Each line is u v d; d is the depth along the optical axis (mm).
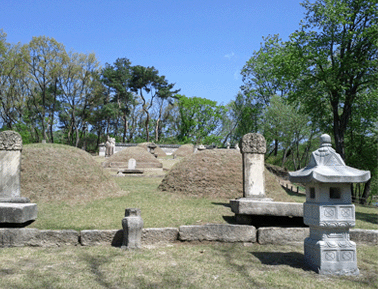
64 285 5008
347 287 5035
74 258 6391
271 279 5371
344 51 21734
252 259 6535
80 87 45000
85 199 11047
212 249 7262
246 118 42906
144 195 12094
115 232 7547
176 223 8641
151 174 22047
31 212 8070
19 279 5176
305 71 22359
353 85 22094
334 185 5707
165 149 52062
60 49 38719
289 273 5672
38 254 6648
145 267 5910
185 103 62656
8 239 7273
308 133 34969
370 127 25906
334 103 22188
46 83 40750
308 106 23109
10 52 35906
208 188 12242
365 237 8117
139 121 70500
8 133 8961
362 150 26797
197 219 9016
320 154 6078
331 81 20188
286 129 34125
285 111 33875
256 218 9484
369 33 19406
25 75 38219
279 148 42938
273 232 7906
